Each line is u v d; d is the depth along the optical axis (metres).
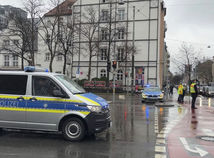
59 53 33.91
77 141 6.62
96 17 39.88
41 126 6.75
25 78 7.04
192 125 9.48
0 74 7.19
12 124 6.93
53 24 33.12
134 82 37.53
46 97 6.77
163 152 5.71
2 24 33.34
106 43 39.25
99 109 6.64
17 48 35.25
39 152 5.64
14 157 5.25
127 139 7.00
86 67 40.75
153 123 9.92
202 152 5.74
